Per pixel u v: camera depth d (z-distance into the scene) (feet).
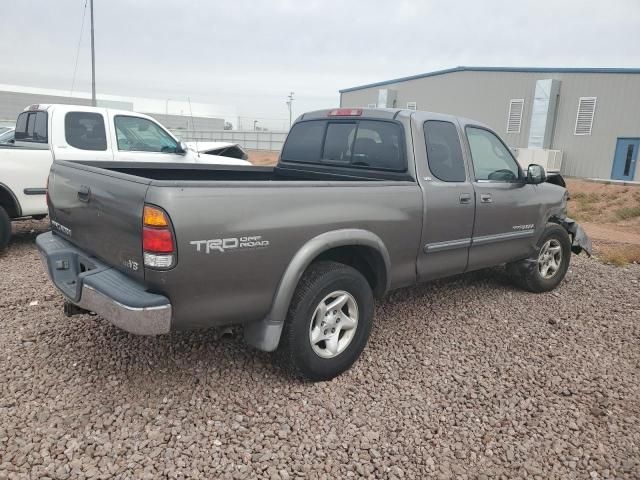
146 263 8.89
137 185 9.11
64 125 23.08
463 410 10.77
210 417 10.06
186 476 8.43
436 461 9.17
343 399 10.97
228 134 143.54
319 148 16.05
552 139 97.76
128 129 25.23
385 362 12.76
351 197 11.43
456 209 14.12
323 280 10.89
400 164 13.51
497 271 21.11
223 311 9.78
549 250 18.72
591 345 14.29
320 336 11.25
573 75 93.71
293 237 10.34
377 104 128.57
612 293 19.26
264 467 8.76
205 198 9.07
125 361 12.05
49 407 10.11
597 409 10.89
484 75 104.94
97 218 10.34
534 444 9.75
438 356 13.21
